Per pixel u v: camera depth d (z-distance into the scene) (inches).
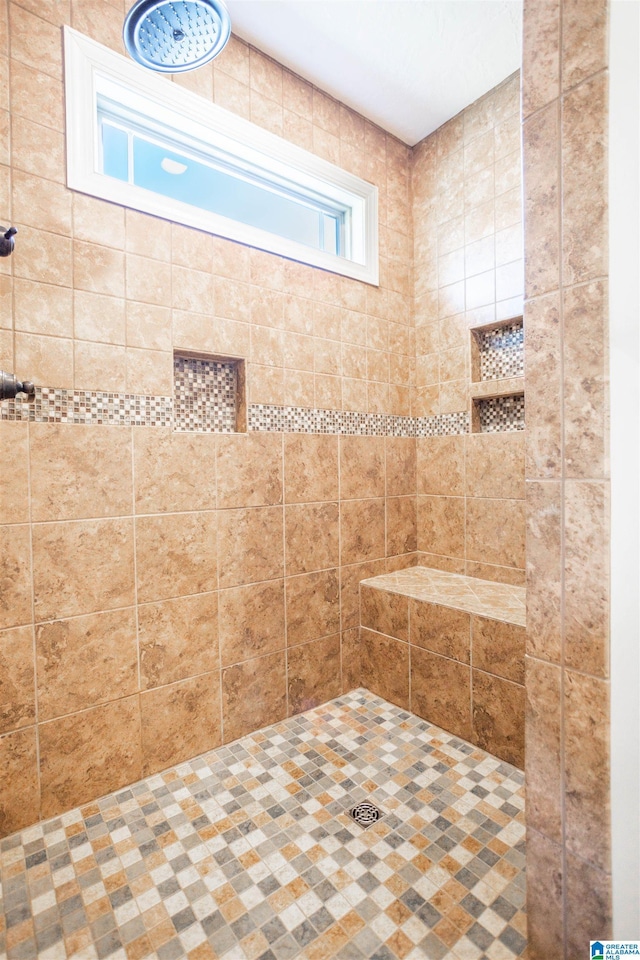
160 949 42.2
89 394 61.4
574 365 34.2
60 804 60.0
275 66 80.6
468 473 94.7
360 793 62.4
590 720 34.1
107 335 62.9
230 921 44.7
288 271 81.8
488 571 92.2
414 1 68.8
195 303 70.6
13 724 57.0
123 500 64.3
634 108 33.4
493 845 53.2
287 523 81.7
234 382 79.1
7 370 55.8
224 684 74.1
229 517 74.4
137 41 46.9
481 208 90.7
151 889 48.3
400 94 88.7
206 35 46.4
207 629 72.2
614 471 33.0
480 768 67.4
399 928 43.7
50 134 58.7
